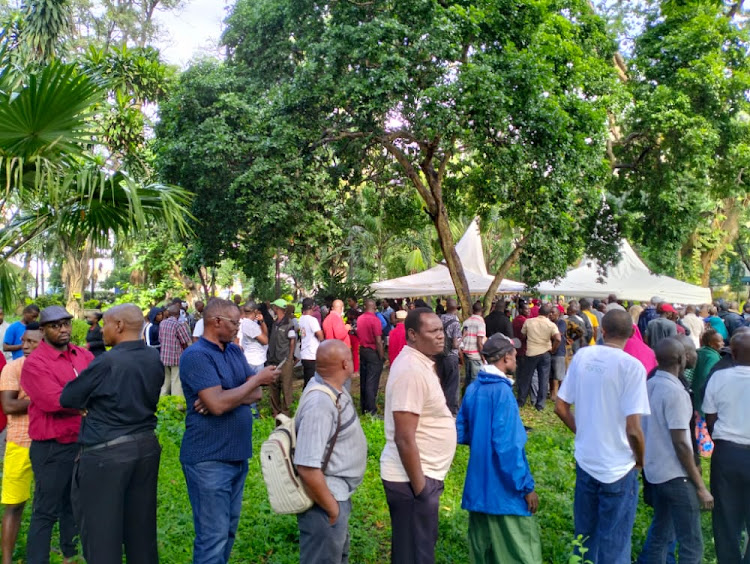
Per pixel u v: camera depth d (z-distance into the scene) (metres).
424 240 29.03
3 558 4.54
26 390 4.31
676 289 19.38
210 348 4.20
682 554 4.31
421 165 12.85
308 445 3.48
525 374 11.27
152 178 14.48
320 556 3.56
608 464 4.12
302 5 12.65
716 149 15.34
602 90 12.94
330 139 12.45
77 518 3.93
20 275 6.88
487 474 3.97
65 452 4.38
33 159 6.02
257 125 12.35
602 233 16.17
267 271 15.98
